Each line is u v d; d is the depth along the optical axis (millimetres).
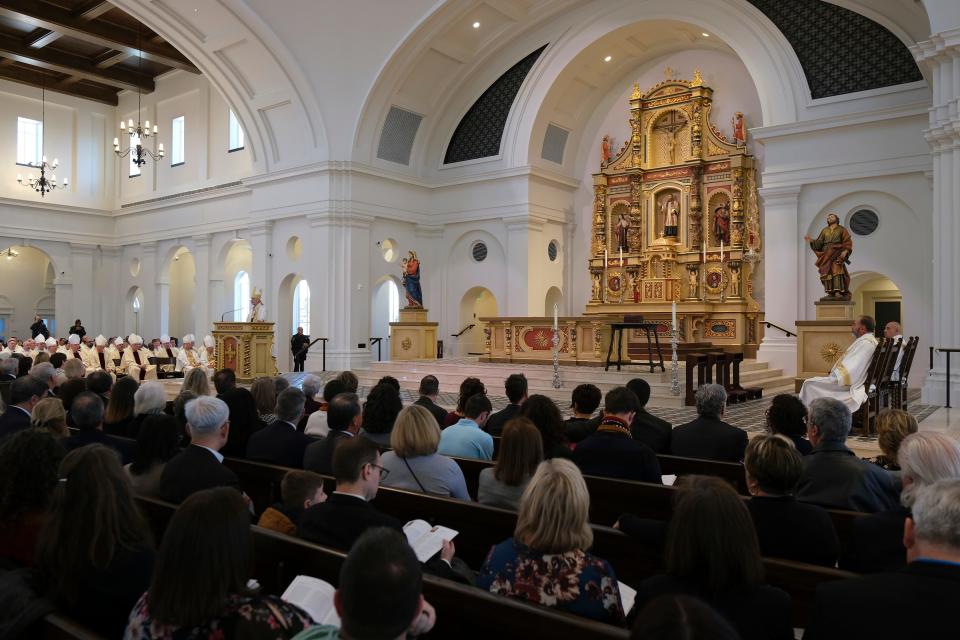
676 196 18719
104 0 18578
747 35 15523
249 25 17875
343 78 18375
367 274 19234
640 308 18625
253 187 20703
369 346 19250
